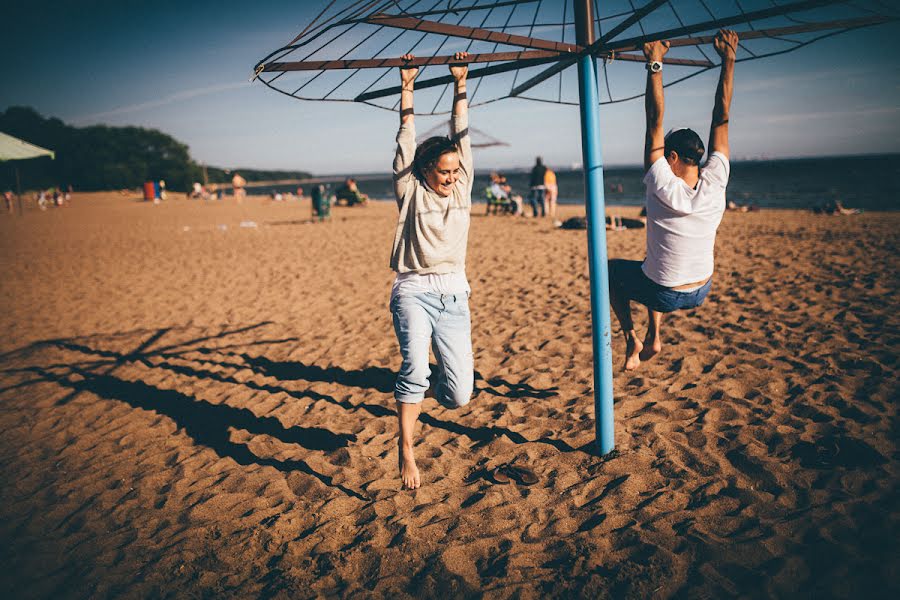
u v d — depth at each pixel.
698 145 2.53
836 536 2.14
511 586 2.04
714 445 2.94
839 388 3.48
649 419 3.30
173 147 105.00
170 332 6.29
